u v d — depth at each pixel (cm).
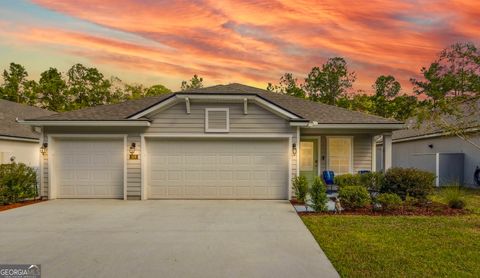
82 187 1074
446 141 1656
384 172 1053
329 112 1305
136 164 1062
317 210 847
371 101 3897
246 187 1066
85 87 3772
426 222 713
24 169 1048
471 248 527
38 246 552
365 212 838
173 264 464
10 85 3591
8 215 810
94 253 514
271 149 1069
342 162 1316
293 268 446
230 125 1057
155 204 970
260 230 655
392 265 453
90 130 1067
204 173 1067
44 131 1071
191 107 1057
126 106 1252
